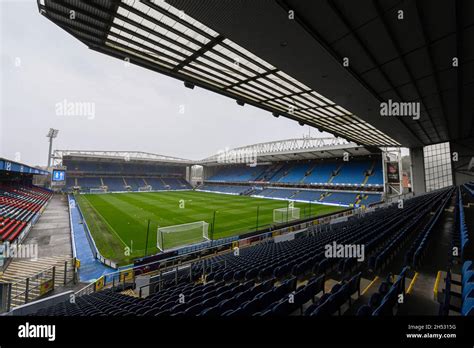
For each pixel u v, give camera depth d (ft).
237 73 30.53
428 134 67.21
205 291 18.75
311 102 41.60
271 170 198.29
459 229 26.25
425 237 23.15
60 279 36.73
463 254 17.94
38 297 30.48
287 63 24.61
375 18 18.97
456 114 49.06
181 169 261.85
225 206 113.29
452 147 101.30
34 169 95.40
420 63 26.78
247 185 200.64
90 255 47.47
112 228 67.26
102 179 202.59
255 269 22.16
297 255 25.53
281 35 19.77
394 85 32.24
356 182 136.46
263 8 16.48
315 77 27.91
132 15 19.66
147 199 137.49
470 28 21.40
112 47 24.44
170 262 40.81
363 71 27.66
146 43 23.76
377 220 42.22
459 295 13.60
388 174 122.83
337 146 125.49
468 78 32.30
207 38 23.09
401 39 22.38
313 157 166.50
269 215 89.92
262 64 28.25
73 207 102.58
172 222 76.38
